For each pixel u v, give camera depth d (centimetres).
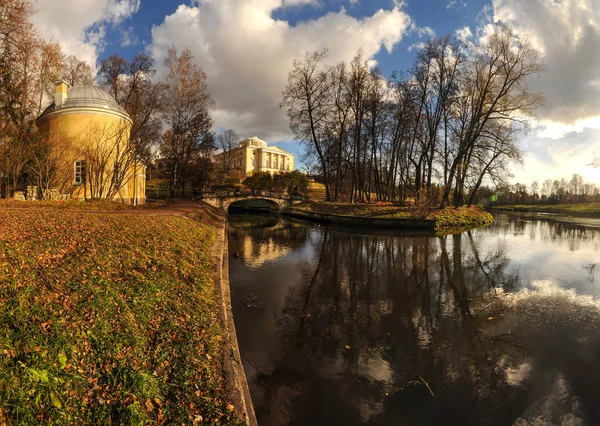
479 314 862
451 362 621
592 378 570
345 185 5003
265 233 2441
